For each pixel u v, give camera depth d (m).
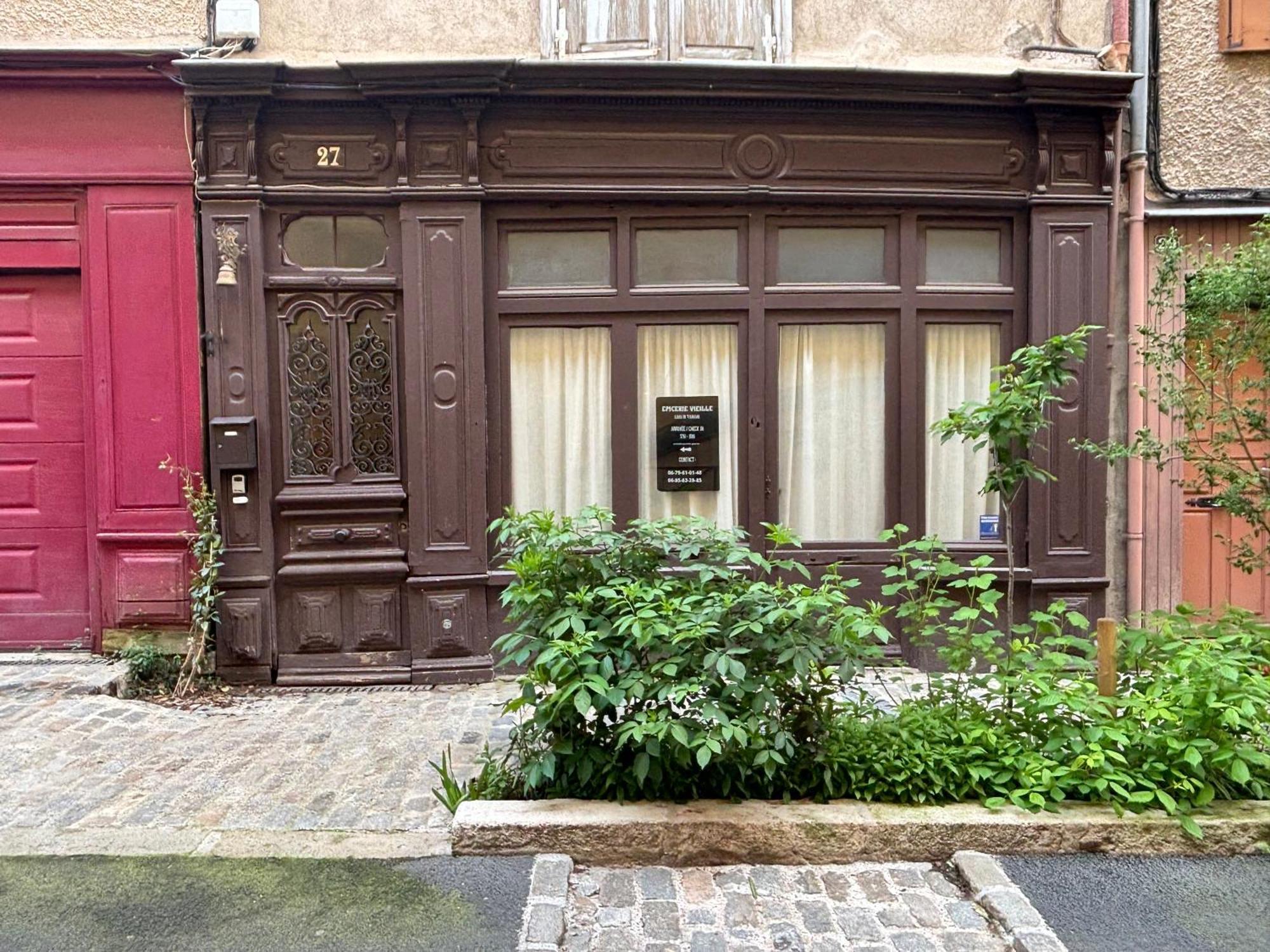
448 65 5.05
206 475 5.27
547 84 5.20
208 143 5.15
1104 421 5.55
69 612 5.41
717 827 3.14
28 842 3.25
